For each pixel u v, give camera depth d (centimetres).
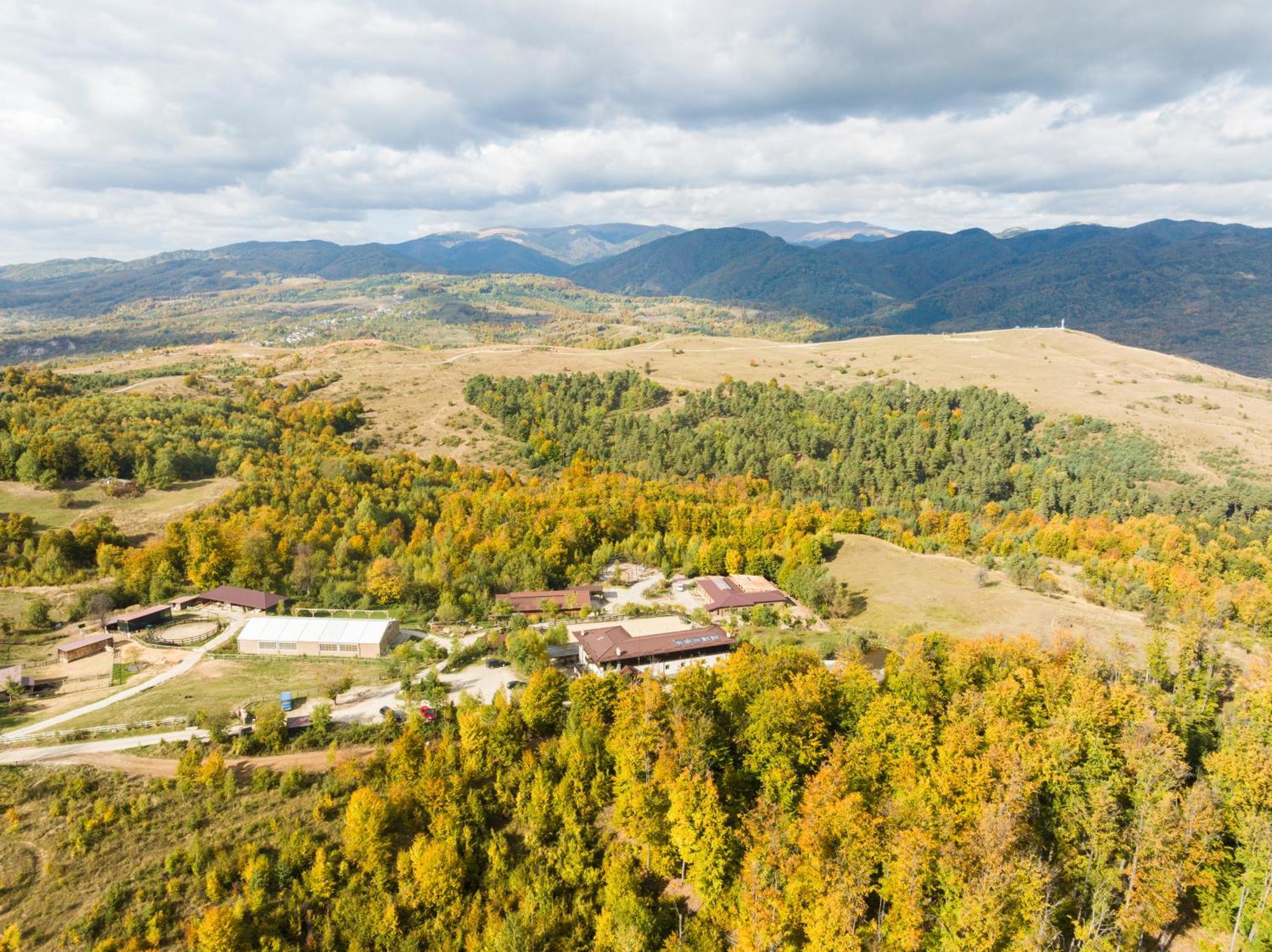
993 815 5278
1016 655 8200
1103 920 5369
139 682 9556
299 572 13038
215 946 5588
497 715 8031
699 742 6794
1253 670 8356
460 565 13862
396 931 6016
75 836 6544
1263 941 5125
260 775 7256
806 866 5334
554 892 6309
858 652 10275
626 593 14238
